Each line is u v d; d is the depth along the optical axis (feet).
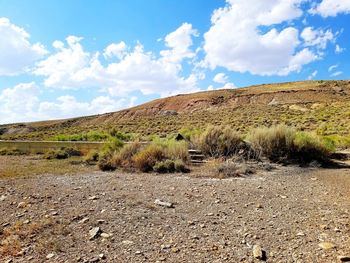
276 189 29.19
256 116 171.22
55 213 21.58
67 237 17.60
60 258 15.15
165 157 45.57
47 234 17.95
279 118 152.15
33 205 23.89
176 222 19.92
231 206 23.53
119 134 122.11
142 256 15.23
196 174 37.91
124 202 24.36
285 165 44.70
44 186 30.94
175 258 14.97
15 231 18.47
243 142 51.52
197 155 49.49
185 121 185.26
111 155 51.42
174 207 23.22
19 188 30.09
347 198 25.34
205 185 31.01
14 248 16.22
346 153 53.88
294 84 355.56
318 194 27.02
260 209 22.70
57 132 204.85
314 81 361.92
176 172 40.01
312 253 15.24
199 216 21.15
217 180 33.86
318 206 23.20
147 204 23.77
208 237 17.44
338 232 17.85
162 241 16.97
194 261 14.64
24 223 19.84
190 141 58.90
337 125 111.55
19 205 23.77
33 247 16.38
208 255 15.24
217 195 26.86
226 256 15.11
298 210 22.31
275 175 36.99
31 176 37.47
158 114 311.06
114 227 19.03
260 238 17.24
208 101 311.47
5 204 24.47
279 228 18.69
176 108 321.32
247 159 47.44
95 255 15.38
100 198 25.66
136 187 30.12
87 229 18.72
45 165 49.06
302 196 26.43
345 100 215.51
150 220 20.25
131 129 175.63
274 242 16.66
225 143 50.60
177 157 45.14
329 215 20.93
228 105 288.71
